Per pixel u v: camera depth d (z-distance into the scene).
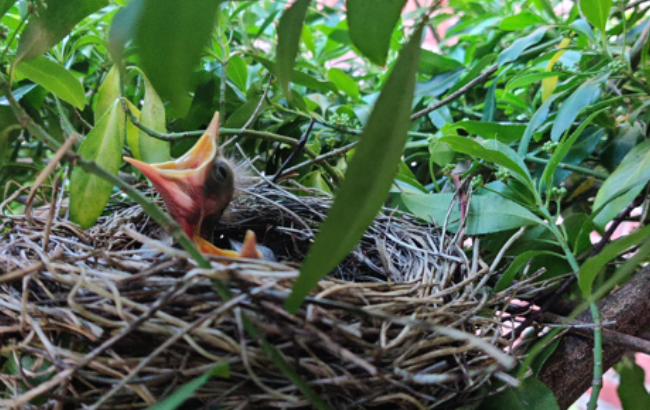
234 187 0.15
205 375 0.08
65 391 0.09
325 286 0.10
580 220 0.14
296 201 0.17
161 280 0.09
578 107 0.14
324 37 0.28
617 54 0.16
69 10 0.10
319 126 0.21
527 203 0.14
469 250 0.15
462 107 0.22
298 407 0.09
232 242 0.16
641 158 0.13
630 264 0.08
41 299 0.10
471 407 0.10
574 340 0.12
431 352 0.09
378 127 0.06
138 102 0.19
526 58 0.20
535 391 0.11
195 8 0.06
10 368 0.11
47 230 0.10
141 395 0.09
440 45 0.26
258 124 0.19
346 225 0.07
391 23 0.07
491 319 0.11
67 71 0.12
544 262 0.15
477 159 0.16
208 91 0.17
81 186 0.13
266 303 0.09
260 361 0.09
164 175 0.12
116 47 0.06
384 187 0.07
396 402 0.09
